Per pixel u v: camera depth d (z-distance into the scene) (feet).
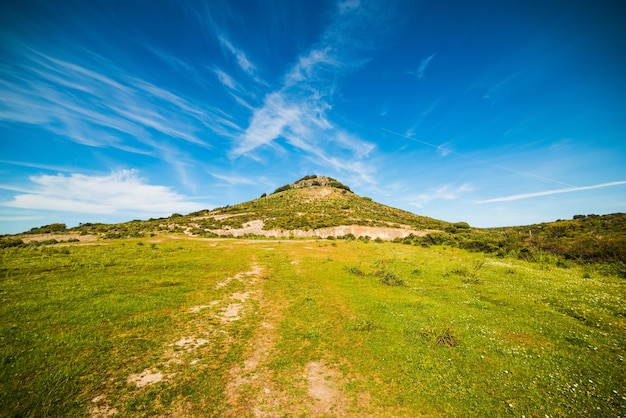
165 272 74.69
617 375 30.09
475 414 24.99
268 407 25.71
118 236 182.70
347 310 51.83
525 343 38.27
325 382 29.94
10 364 27.84
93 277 64.59
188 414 24.16
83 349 32.50
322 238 227.81
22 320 38.58
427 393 27.96
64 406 23.39
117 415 23.15
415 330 42.19
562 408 25.22
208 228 253.24
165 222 284.20
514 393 27.53
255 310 51.11
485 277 79.46
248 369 31.91
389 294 62.44
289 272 84.53
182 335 38.96
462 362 33.42
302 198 428.15
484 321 45.88
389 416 24.97
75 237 183.62
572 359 33.42
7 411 21.89
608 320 45.44
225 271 81.20
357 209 375.45
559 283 71.36
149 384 27.63
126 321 41.47
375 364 33.45
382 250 138.72
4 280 58.34
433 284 72.18
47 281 59.00
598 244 102.68
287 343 38.55
